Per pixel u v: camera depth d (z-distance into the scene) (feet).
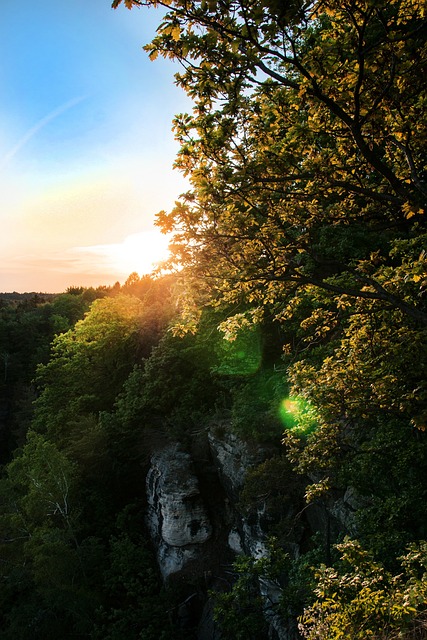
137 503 115.24
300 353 70.33
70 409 141.69
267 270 33.73
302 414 50.08
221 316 103.60
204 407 113.60
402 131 27.04
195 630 88.12
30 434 129.29
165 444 109.50
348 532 56.34
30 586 102.99
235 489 86.58
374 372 34.47
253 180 29.89
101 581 98.63
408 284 29.09
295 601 49.39
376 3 20.84
